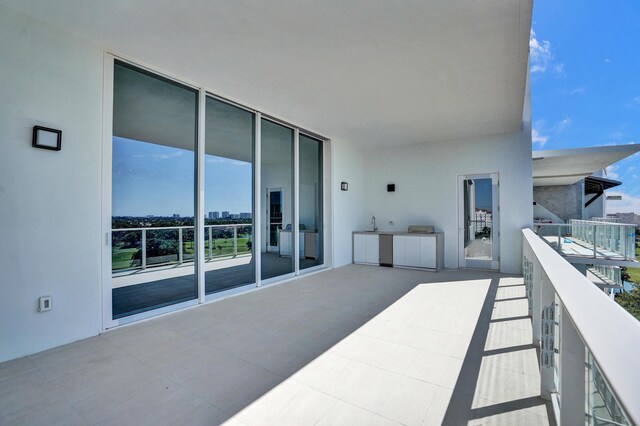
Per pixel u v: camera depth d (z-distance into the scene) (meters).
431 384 2.13
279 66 3.44
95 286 3.02
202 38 2.91
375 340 2.86
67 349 2.69
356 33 2.81
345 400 1.95
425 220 6.89
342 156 6.91
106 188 3.12
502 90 4.06
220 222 4.34
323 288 4.84
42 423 1.75
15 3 2.43
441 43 2.97
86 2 2.41
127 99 3.42
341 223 6.87
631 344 0.75
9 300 2.49
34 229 2.63
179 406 1.90
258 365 2.40
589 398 1.31
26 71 2.60
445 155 6.68
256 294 4.49
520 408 1.86
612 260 6.29
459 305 3.93
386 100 4.42
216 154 4.30
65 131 2.82
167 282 3.79
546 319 1.94
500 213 6.10
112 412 1.84
